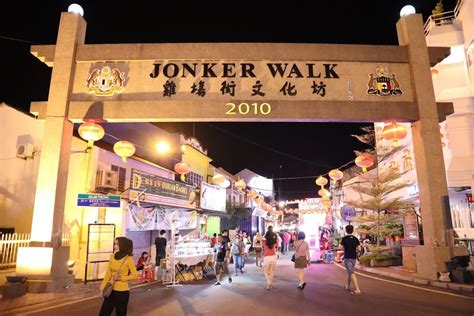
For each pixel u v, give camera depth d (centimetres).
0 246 1166
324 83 1294
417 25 1347
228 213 3347
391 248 1919
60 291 1112
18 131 1487
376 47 1337
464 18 1892
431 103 1283
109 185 1581
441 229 1220
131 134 2069
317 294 1047
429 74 1301
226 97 1266
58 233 1180
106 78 1284
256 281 1398
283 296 1025
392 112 1280
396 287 1153
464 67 1909
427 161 1255
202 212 2688
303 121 1289
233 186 3725
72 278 1228
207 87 1277
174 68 1295
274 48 1316
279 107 1257
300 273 1155
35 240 1145
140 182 1833
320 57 1313
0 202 1398
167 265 1360
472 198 1723
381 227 2022
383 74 1319
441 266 1194
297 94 1277
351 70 1315
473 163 1723
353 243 1092
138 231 1903
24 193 1488
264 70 1298
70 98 1266
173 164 2452
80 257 1451
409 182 2152
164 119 1253
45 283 1096
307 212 2356
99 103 1256
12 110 1474
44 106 1266
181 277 1444
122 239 612
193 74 1290
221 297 1029
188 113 1249
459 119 1794
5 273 1168
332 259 2272
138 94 1272
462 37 1903
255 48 1312
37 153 1541
